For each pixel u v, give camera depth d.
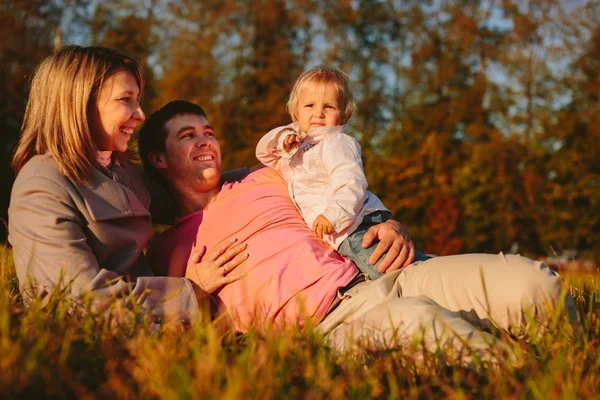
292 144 3.37
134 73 3.09
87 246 2.75
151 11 34.59
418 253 3.32
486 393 1.81
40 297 2.52
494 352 2.06
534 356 2.12
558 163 28.00
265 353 1.91
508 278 2.43
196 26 34.41
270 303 2.85
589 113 29.56
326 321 2.75
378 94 34.06
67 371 1.77
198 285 2.98
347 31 35.38
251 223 3.09
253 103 32.72
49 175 2.78
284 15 34.94
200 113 3.36
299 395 1.72
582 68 31.20
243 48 34.59
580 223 26.44
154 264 3.33
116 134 3.00
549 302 2.37
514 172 27.69
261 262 2.94
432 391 1.94
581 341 2.20
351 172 3.20
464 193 25.47
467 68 34.34
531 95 32.12
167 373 1.72
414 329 2.23
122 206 2.92
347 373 1.93
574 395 1.72
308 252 2.96
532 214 26.50
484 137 31.38
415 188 21.94
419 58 34.47
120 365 1.91
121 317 2.33
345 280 2.88
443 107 32.47
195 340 2.06
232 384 1.67
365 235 3.04
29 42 29.09
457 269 2.58
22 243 2.73
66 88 2.85
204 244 3.16
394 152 22.83
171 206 3.46
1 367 1.69
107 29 33.50
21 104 26.45
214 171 3.27
